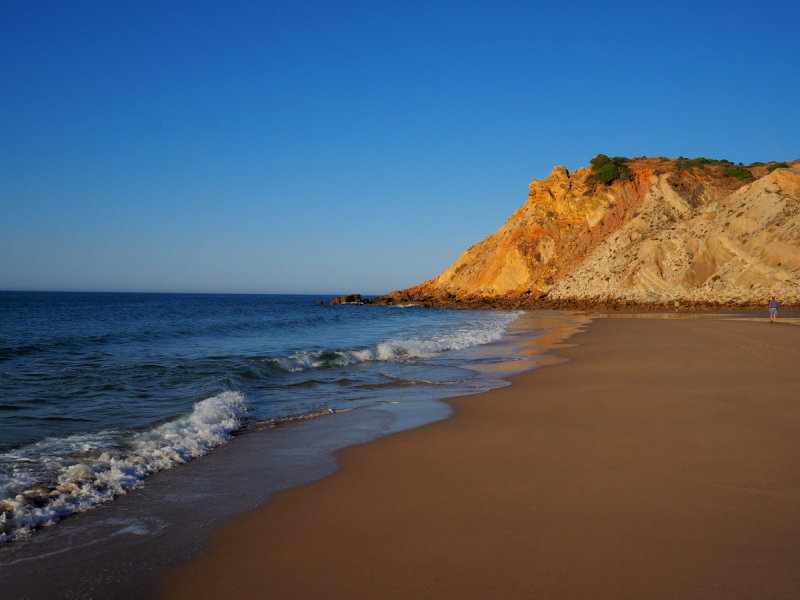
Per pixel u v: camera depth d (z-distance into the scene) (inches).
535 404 380.5
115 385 463.2
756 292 2203.5
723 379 459.8
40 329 1175.6
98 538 173.8
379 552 157.1
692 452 247.0
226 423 335.6
